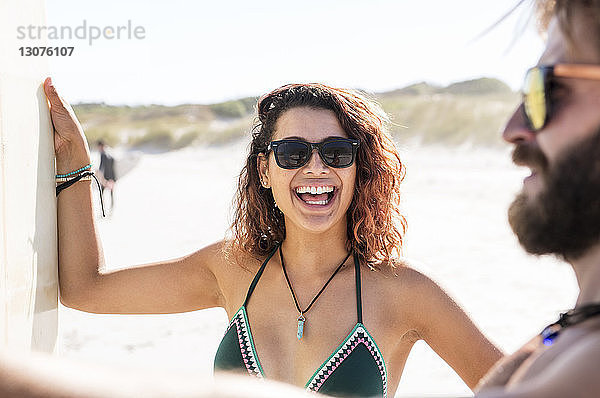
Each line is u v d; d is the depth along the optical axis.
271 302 2.33
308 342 2.23
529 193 1.01
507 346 5.75
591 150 0.91
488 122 56.16
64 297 2.40
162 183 26.39
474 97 64.69
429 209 16.42
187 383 0.73
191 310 2.54
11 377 0.68
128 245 10.96
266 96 2.43
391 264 2.30
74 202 2.36
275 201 2.34
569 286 7.85
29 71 2.02
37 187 2.08
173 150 69.12
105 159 16.69
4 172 1.81
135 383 0.71
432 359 5.41
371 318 2.24
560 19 0.95
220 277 2.47
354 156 2.25
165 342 5.66
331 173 2.24
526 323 6.44
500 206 16.86
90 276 2.38
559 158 0.94
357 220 2.31
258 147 2.43
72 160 2.33
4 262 1.80
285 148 2.24
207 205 17.41
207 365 5.03
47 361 0.72
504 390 0.78
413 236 11.98
